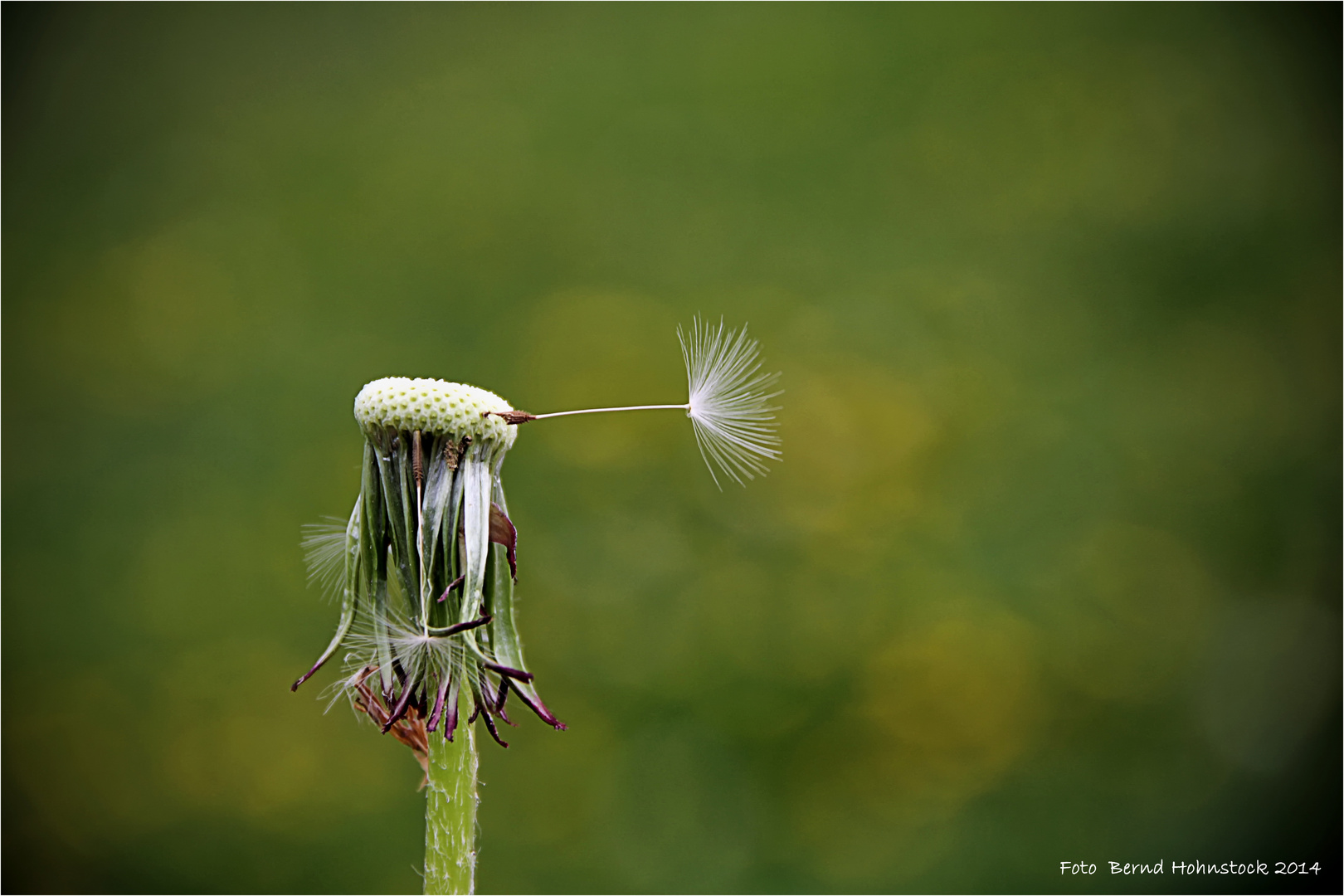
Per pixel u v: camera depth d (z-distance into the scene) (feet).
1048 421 3.21
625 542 3.11
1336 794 2.88
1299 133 3.34
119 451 3.14
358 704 1.31
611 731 2.94
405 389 1.29
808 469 3.19
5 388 3.17
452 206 3.44
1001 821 2.90
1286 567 3.07
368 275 3.38
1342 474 3.11
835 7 3.56
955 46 3.53
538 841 2.83
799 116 3.50
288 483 3.13
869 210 3.43
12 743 2.90
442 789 1.30
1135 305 3.31
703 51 3.57
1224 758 2.94
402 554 1.29
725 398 1.36
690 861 2.84
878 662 3.02
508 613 1.30
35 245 3.29
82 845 2.86
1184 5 3.47
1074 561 3.08
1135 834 2.88
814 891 2.81
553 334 3.33
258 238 3.38
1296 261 3.26
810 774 2.97
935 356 3.28
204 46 3.49
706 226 3.43
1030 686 2.99
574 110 3.54
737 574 3.11
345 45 3.56
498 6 3.60
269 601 3.02
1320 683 2.97
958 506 3.15
